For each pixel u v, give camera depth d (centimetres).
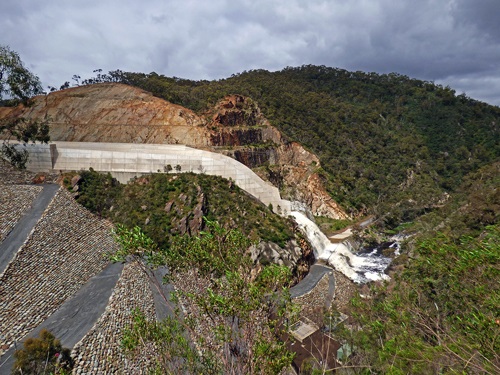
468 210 4991
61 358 1880
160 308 2905
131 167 5222
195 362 963
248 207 4878
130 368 2036
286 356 838
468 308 1104
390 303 1430
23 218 3419
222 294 916
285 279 974
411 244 5066
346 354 1844
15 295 2459
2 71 3878
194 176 5147
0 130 4894
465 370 878
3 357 2014
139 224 4209
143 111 7694
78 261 3297
